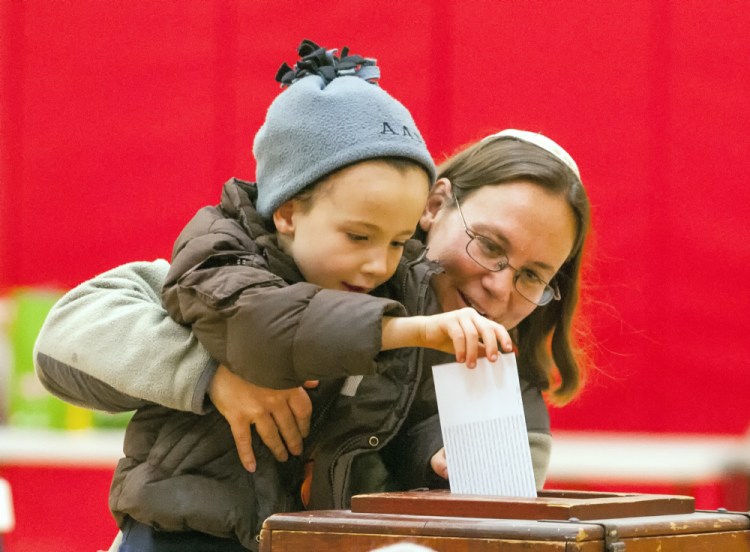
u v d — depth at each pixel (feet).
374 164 10.53
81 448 19.11
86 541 20.94
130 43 23.16
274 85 22.84
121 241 23.22
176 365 10.55
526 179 12.09
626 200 22.31
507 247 11.96
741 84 22.04
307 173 10.64
